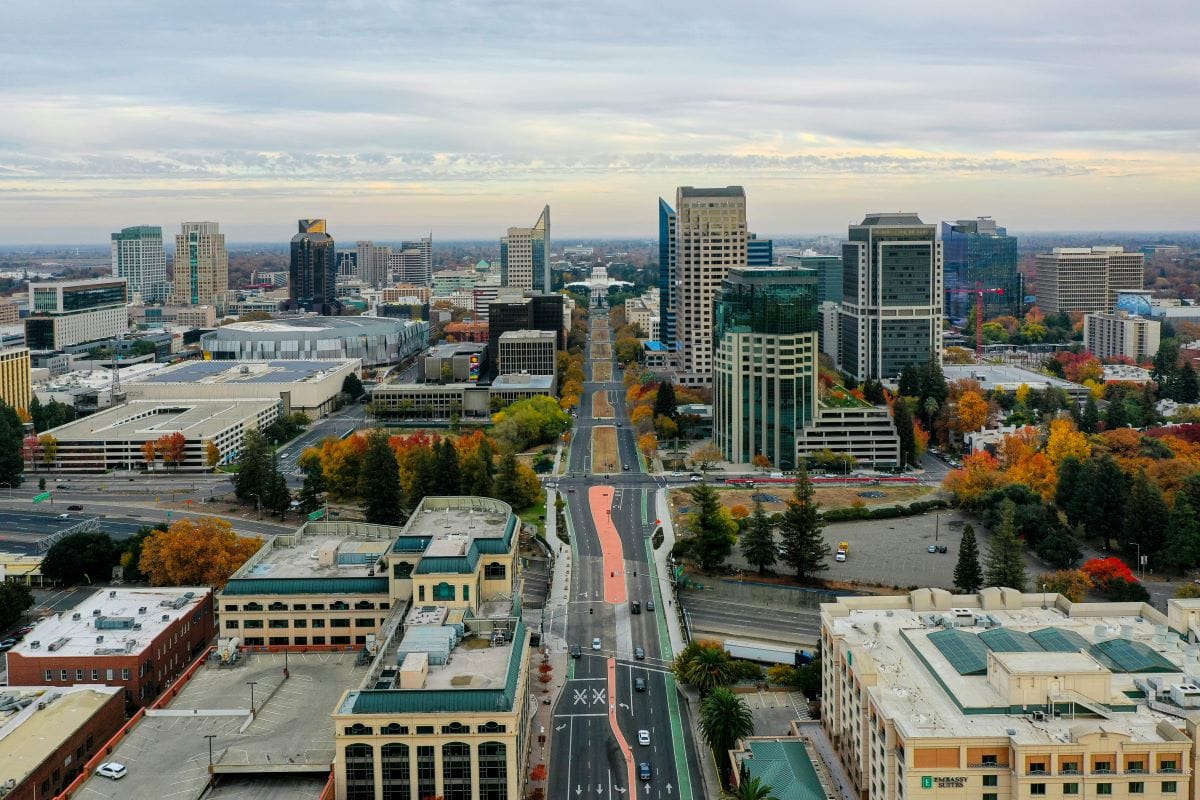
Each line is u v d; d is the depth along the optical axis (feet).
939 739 636.89
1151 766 625.82
